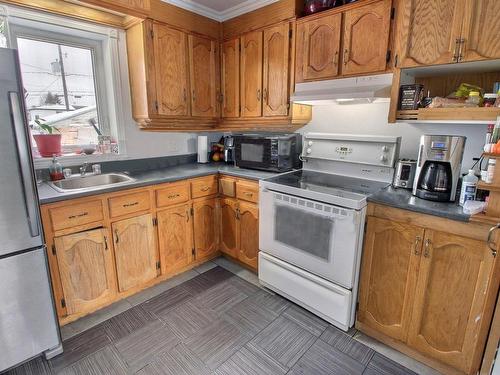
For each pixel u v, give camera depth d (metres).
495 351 1.29
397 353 1.68
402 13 1.61
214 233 2.69
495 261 1.24
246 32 2.47
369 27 1.79
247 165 2.58
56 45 2.15
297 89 2.21
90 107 2.38
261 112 2.49
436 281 1.47
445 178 1.55
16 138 1.37
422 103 1.70
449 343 1.48
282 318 1.97
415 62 1.60
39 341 1.59
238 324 1.91
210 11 2.52
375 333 1.78
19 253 1.47
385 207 1.60
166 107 2.39
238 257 2.58
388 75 1.75
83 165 2.24
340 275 1.76
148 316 1.98
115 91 2.38
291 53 2.22
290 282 2.05
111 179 2.38
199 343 1.75
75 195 1.74
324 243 1.80
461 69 1.63
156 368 1.57
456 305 1.43
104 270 1.95
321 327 1.89
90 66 2.34
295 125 2.53
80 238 1.80
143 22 2.15
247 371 1.56
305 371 1.56
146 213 2.13
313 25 2.05
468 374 1.44
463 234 1.35
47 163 2.10
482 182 1.29
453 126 1.82
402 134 2.05
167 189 2.23
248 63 2.51
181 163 2.92
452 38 1.45
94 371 1.55
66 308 1.81
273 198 2.05
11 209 1.41
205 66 2.62
